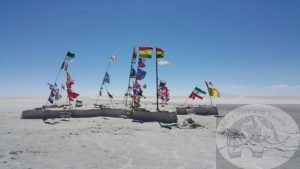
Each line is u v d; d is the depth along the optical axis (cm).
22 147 1711
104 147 1744
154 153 1622
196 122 2722
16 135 2045
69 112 2886
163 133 2192
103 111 2964
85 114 2914
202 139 2000
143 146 1780
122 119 2783
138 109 2909
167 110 2839
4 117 2917
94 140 1925
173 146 1789
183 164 1427
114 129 2309
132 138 2002
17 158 1486
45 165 1381
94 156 1547
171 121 2666
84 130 2256
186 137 2053
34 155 1548
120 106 3309
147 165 1405
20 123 2538
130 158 1517
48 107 3145
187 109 3562
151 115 2739
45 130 2242
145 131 2258
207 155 1602
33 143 1816
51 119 2755
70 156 1541
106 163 1427
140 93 2942
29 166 1360
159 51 2925
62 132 2172
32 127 2359
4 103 6159
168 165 1408
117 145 1797
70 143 1834
